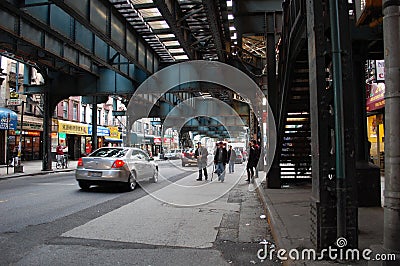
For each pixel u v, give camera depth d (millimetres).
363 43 8031
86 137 41688
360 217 6621
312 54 4562
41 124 33625
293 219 6609
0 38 15594
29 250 5219
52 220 7305
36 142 33906
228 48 17672
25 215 7797
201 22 14148
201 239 5965
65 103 36688
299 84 10102
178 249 5379
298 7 7512
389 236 3174
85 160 12156
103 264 4656
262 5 11914
